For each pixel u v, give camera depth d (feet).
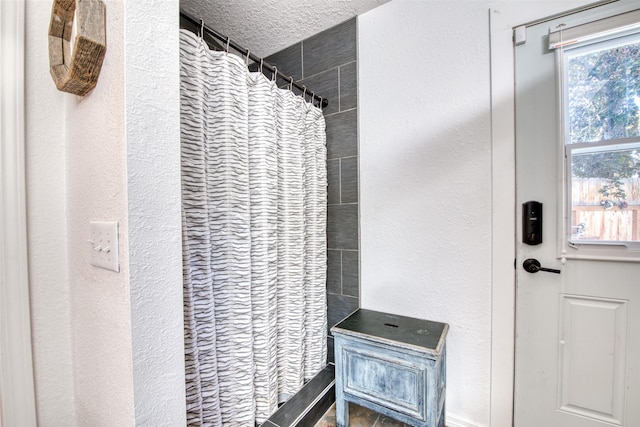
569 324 3.29
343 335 3.78
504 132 3.58
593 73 3.15
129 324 1.84
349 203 4.91
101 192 2.08
